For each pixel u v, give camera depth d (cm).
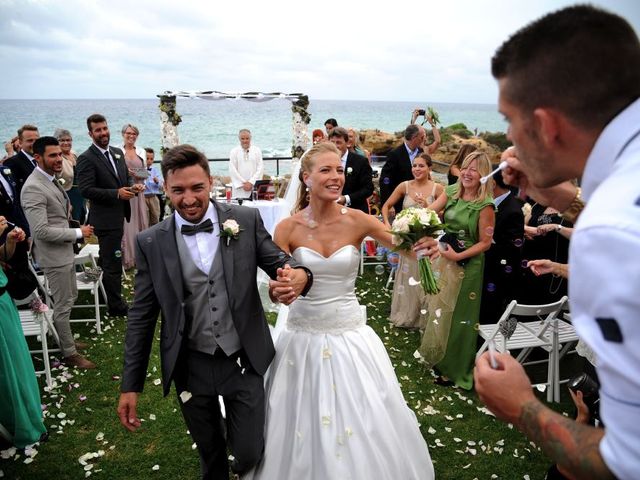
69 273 419
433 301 400
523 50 87
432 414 355
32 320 424
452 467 301
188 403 229
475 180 371
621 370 70
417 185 501
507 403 96
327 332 250
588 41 80
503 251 380
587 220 75
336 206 260
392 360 440
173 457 313
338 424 232
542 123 87
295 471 230
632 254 68
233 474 289
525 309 338
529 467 300
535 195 134
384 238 259
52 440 330
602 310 71
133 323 226
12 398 304
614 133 79
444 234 384
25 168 567
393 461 231
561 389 387
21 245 309
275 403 245
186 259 219
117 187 525
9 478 294
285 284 210
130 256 712
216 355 223
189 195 213
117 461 309
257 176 824
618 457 71
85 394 387
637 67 80
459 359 390
